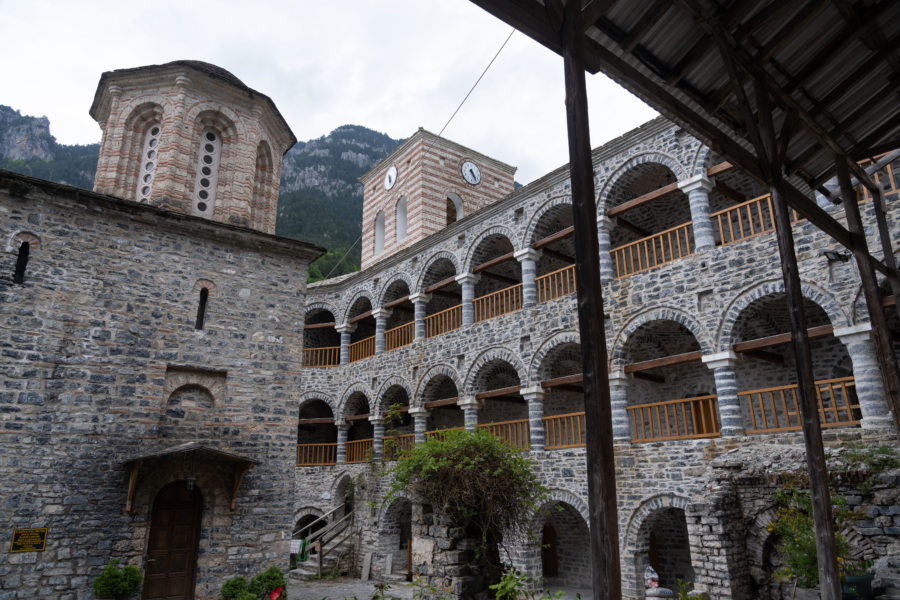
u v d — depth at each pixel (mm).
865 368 13516
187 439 15672
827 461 12078
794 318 7371
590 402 4770
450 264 27562
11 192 14617
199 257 17016
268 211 20141
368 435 33062
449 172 34500
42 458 13641
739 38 7125
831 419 16844
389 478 25812
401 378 27109
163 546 14836
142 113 18594
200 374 16312
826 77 8258
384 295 29828
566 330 20219
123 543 14094
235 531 15617
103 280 15367
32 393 13844
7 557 12828
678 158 18109
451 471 12477
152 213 16188
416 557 13031
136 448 14805
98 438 14391
